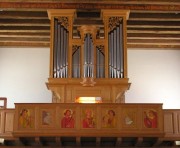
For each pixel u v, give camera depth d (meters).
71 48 16.73
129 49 21.19
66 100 16.20
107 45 16.78
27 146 16.44
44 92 20.41
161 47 21.22
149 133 14.99
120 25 17.05
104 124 15.06
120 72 16.52
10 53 20.88
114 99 16.23
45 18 18.27
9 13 17.86
